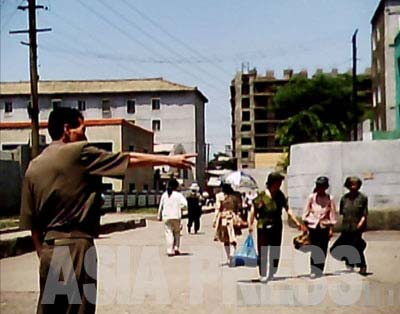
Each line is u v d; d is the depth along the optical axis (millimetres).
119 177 5309
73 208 5242
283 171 44781
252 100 98312
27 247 20531
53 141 5488
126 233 28266
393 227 22938
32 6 26922
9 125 49781
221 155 82375
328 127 59062
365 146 23844
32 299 11680
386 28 51000
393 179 23328
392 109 50500
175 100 80375
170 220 18484
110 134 51750
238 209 16203
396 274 12883
